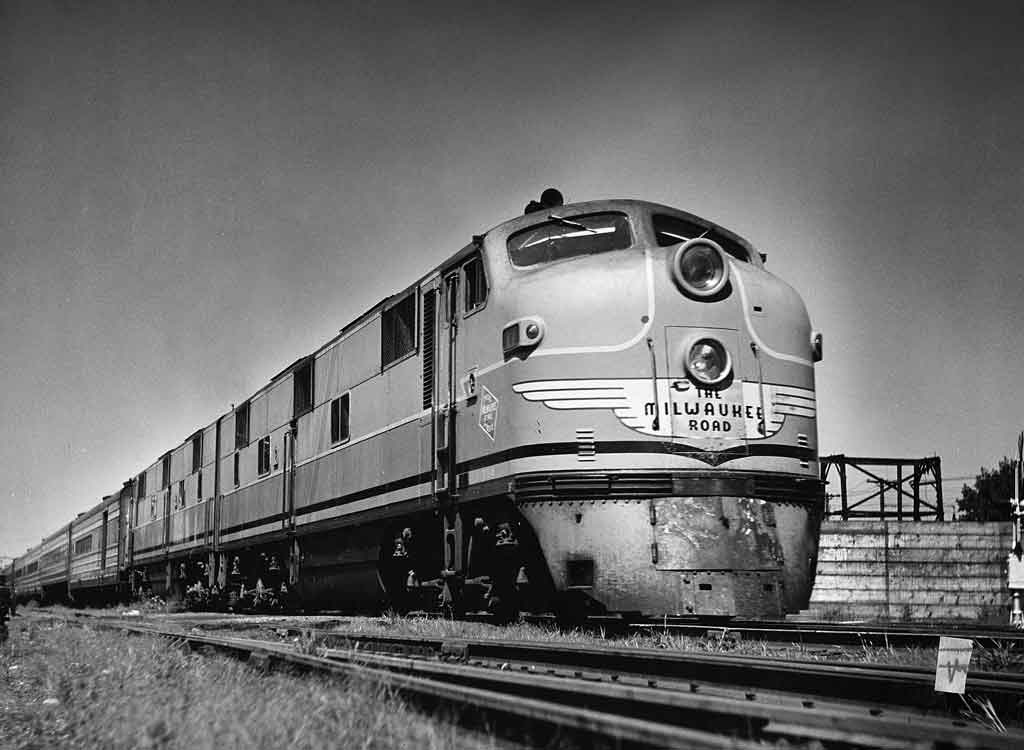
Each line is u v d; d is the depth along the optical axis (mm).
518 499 10406
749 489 10188
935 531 18703
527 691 5945
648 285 10453
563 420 10242
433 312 12992
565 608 10578
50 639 14836
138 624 15109
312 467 17906
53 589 51844
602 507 10031
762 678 6562
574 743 4168
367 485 15062
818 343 11508
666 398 10227
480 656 8602
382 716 5027
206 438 26562
